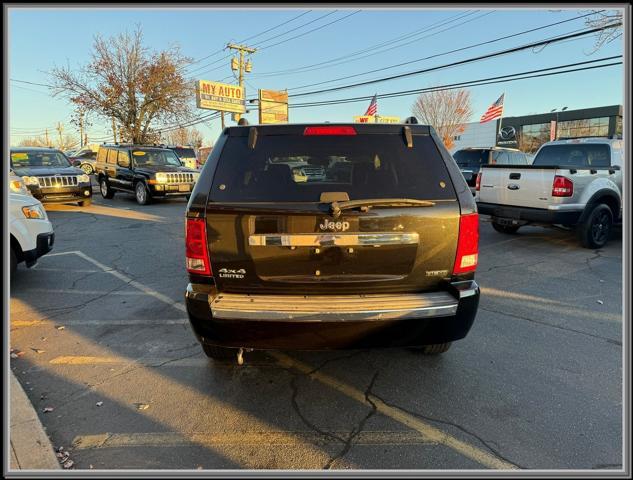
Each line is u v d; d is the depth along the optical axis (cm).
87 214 1277
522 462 244
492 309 477
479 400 303
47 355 379
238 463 246
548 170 728
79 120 3325
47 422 285
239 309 272
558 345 388
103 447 261
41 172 1309
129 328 438
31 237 555
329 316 269
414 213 283
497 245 812
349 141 305
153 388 325
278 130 307
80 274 636
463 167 1355
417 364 354
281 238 279
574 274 614
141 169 1501
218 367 355
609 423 277
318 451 255
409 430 272
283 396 312
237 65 3594
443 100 4416
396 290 294
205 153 4341
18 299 527
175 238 908
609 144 820
